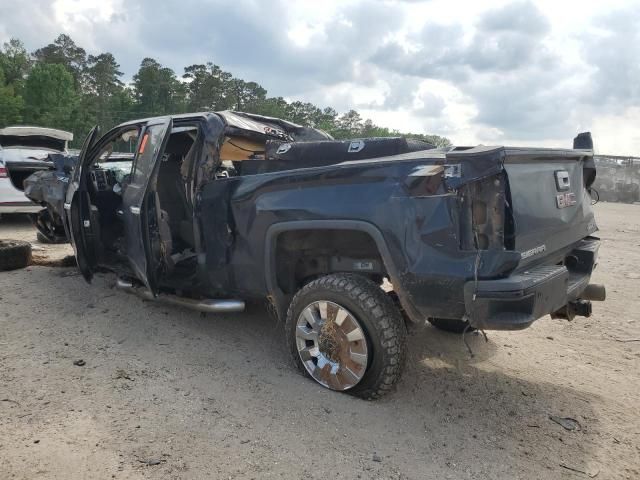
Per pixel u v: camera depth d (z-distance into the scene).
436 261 3.14
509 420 3.45
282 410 3.39
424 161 3.19
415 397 3.69
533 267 3.41
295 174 3.68
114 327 4.72
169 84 98.81
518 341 4.91
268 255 3.87
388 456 2.97
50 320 4.86
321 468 2.83
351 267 3.82
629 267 8.22
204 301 4.30
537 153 3.39
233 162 5.05
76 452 2.86
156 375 3.83
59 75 83.69
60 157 7.11
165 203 5.23
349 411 3.40
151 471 2.73
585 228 4.18
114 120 96.00
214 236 4.22
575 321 5.52
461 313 3.17
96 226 5.53
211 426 3.18
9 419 3.17
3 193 8.72
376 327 3.38
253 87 103.81
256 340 4.57
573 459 3.04
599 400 3.77
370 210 3.33
